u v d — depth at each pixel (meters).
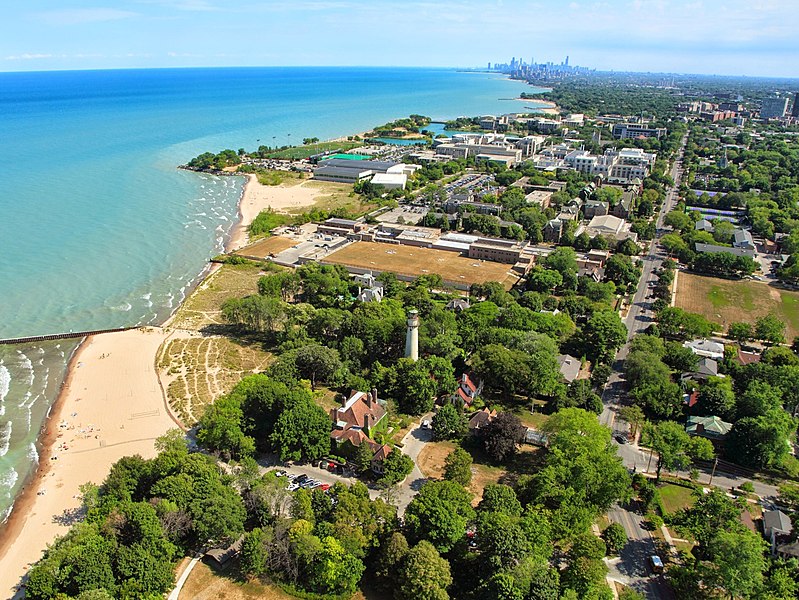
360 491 138.88
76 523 138.38
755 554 120.44
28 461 170.38
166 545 124.00
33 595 113.94
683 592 123.19
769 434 163.75
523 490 147.62
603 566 121.94
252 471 148.62
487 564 120.44
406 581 117.00
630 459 171.62
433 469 164.00
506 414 174.12
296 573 124.62
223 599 120.50
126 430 183.00
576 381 196.00
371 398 181.38
